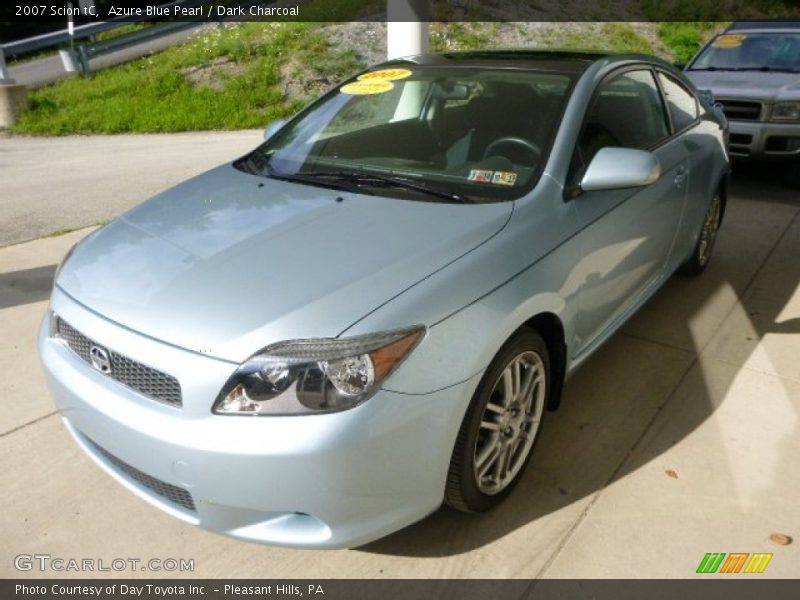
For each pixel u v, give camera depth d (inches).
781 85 248.1
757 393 125.3
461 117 117.5
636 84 134.0
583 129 111.7
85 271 94.8
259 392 74.5
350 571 88.0
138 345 79.8
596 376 131.6
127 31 735.1
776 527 93.8
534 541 92.2
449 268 85.7
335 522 77.5
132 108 455.2
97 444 88.0
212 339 77.0
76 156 350.9
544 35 571.5
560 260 98.8
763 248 197.0
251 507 76.9
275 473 73.9
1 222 230.2
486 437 92.2
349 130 126.3
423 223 94.2
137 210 113.1
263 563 89.6
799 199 243.9
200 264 88.7
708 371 132.9
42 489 102.6
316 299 79.8
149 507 99.2
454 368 80.9
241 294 81.8
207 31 587.2
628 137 125.3
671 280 176.2
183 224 101.5
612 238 113.0
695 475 104.1
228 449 74.0
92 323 85.3
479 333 84.0
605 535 92.9
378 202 101.4
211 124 436.8
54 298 95.5
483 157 109.5
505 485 97.5
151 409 78.8
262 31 561.0
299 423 73.4
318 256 87.6
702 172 154.1
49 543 92.7
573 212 103.6
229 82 487.5
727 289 169.8
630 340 145.0
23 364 136.9
